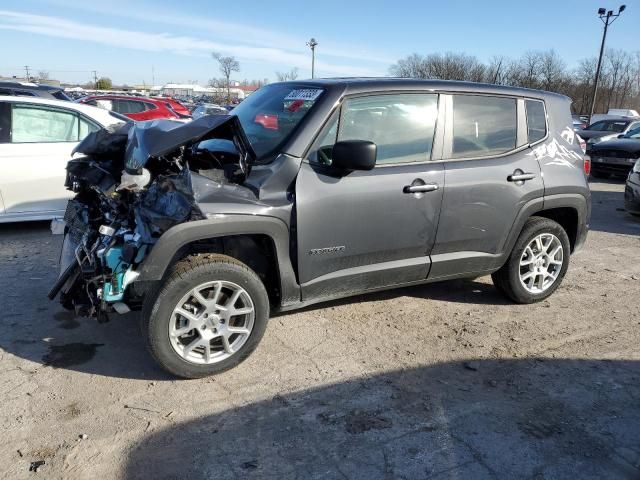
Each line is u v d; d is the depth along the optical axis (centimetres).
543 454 282
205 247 352
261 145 367
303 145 352
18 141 626
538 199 443
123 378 341
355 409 316
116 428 292
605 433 301
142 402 316
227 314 337
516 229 441
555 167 453
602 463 277
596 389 345
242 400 321
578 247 496
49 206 645
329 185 355
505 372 363
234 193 331
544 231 461
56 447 276
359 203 363
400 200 378
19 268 527
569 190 460
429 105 400
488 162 418
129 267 321
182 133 332
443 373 359
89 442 280
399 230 384
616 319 454
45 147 633
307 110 365
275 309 373
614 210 951
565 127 470
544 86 5434
